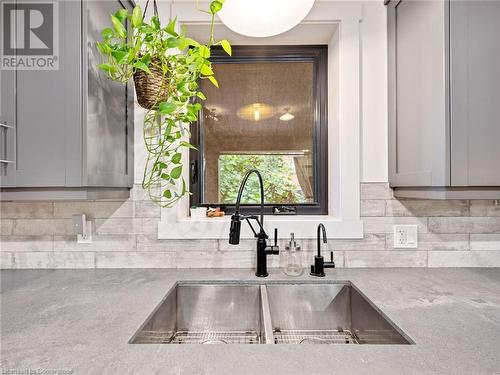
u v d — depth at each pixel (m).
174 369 0.59
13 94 0.96
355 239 1.31
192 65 1.02
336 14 1.31
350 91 1.32
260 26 1.10
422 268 1.30
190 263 1.32
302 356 0.64
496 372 0.58
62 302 0.94
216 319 1.16
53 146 0.96
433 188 1.04
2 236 1.31
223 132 1.52
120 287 1.08
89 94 0.97
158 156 1.21
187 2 1.32
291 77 1.52
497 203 1.31
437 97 1.00
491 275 1.20
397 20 1.25
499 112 0.97
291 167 1.52
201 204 1.51
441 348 0.67
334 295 1.15
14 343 0.69
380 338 0.87
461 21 0.97
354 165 1.31
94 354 0.64
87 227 1.32
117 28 0.92
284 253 1.25
